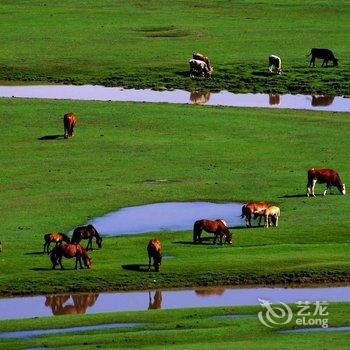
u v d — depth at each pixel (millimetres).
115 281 39562
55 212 47906
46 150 58969
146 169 55281
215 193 51188
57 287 39062
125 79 79062
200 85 77562
